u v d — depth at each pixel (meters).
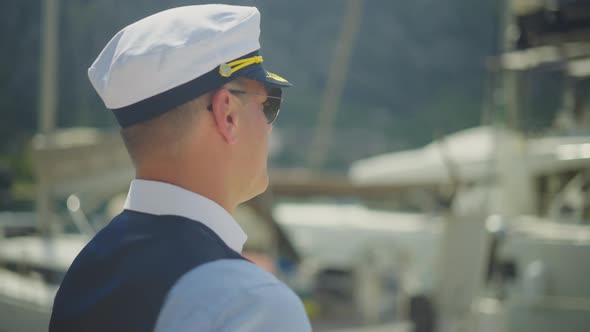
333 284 5.86
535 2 3.65
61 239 5.55
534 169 3.95
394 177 6.79
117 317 0.81
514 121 4.04
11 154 20.81
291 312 0.81
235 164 0.94
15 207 7.93
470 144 6.12
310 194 5.04
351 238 6.20
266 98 0.97
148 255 0.84
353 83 50.59
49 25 5.54
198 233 0.86
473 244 3.92
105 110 12.52
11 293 4.34
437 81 51.66
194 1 6.11
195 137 0.90
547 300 3.51
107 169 5.05
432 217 5.91
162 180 0.91
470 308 3.88
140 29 0.91
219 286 0.78
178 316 0.78
